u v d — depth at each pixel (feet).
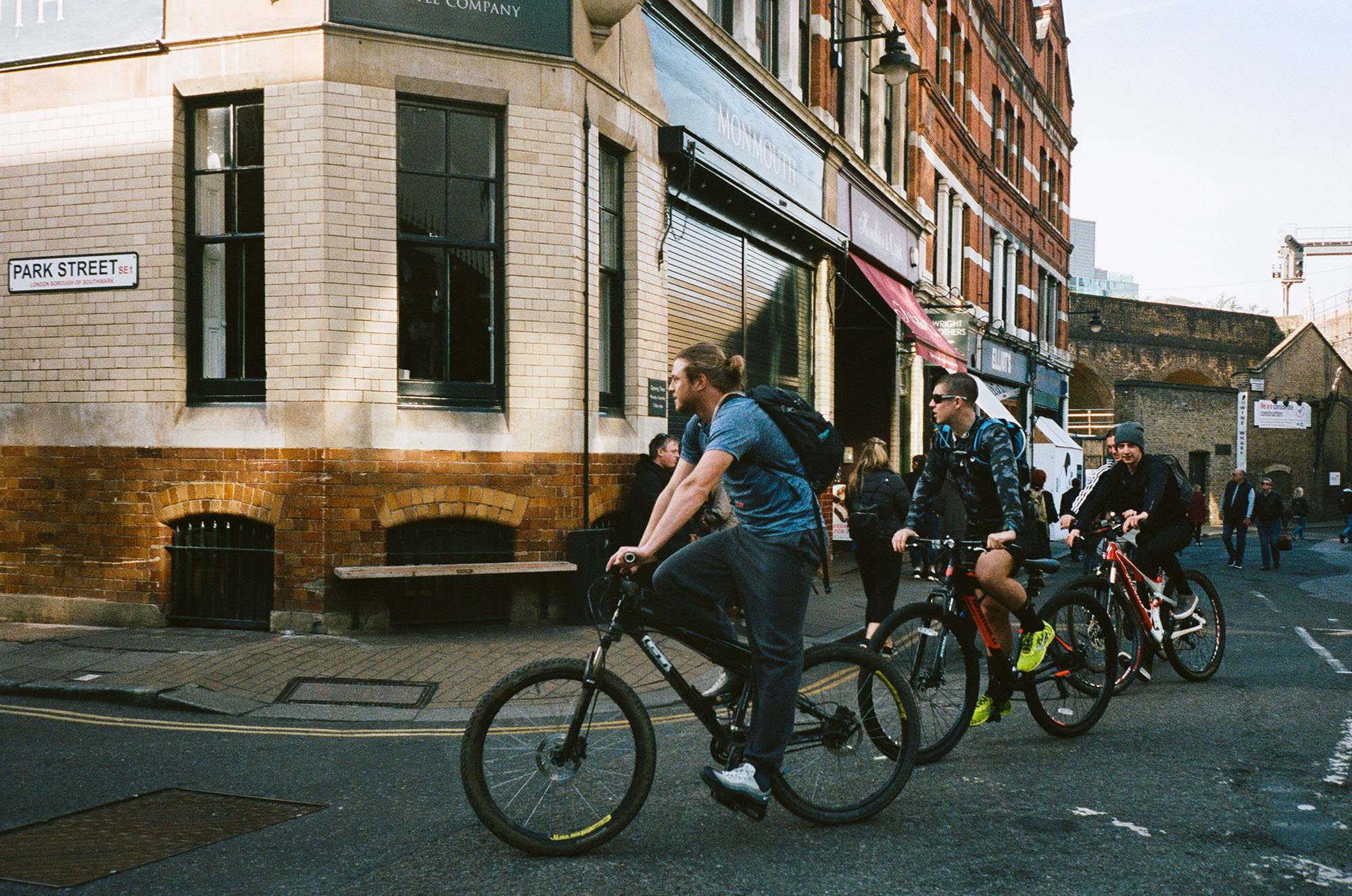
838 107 53.98
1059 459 87.04
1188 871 11.80
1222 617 23.89
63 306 29.04
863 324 60.70
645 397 33.35
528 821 12.42
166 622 28.30
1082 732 18.13
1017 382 95.25
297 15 27.09
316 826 13.50
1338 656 26.58
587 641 25.79
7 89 29.37
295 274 27.09
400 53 27.71
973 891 11.26
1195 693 21.75
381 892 11.29
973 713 16.72
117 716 19.90
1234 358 147.13
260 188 28.12
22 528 29.37
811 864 12.06
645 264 33.45
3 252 29.55
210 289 28.58
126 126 28.50
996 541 16.33
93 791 15.03
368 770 16.22
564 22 29.37
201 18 27.81
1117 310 138.10
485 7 28.48
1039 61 105.70
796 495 12.87
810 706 13.48
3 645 25.22
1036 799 14.43
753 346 43.73
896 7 61.31
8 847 12.74
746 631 12.96
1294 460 143.95
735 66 39.45
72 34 28.71
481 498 28.37
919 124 65.87
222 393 28.32
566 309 29.48
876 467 26.50
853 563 51.01
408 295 28.48
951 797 14.53
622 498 31.99
